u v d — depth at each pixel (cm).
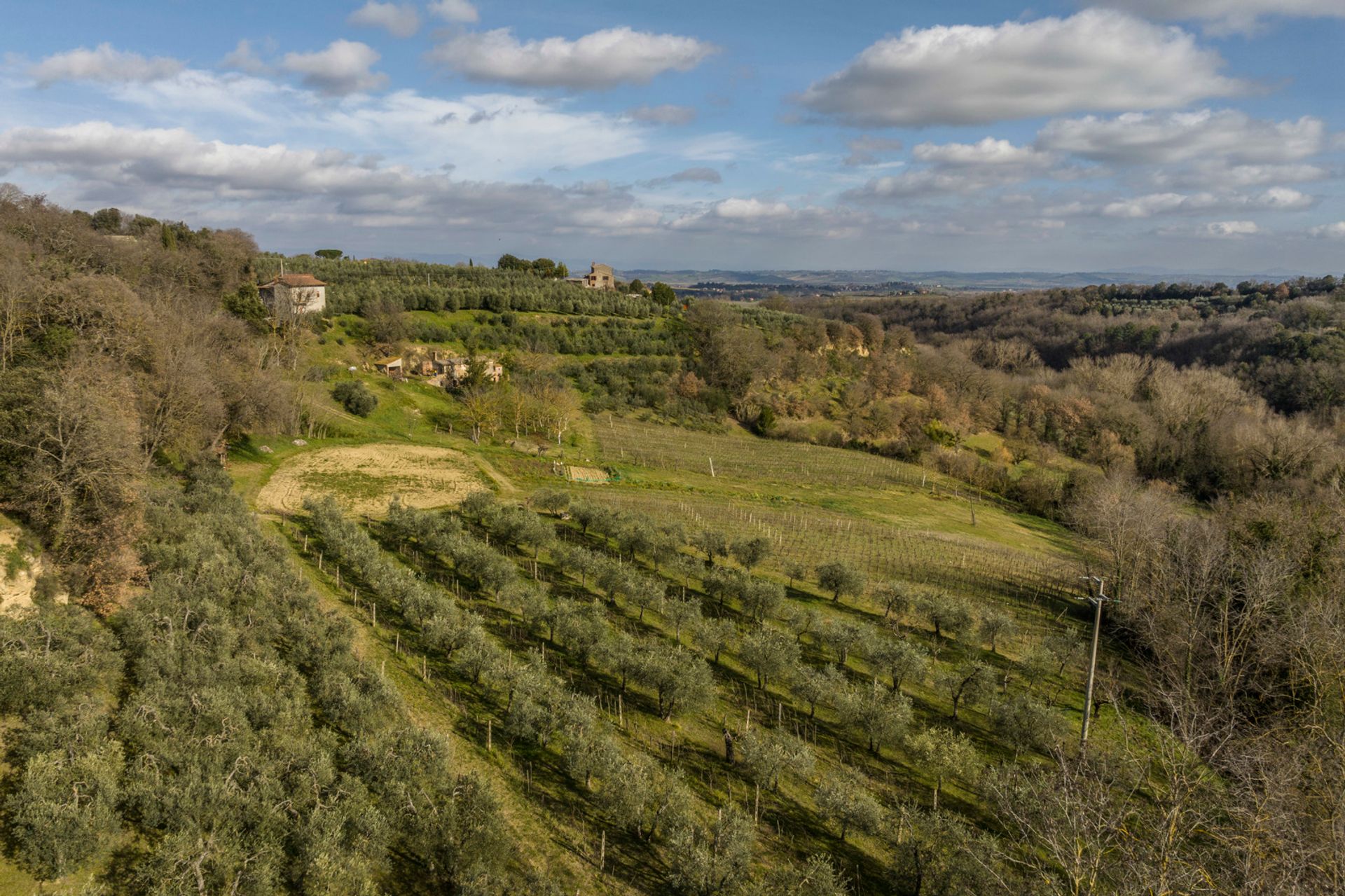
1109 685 3750
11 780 1977
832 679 3609
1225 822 2048
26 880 1722
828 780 2720
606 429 10069
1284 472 9075
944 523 7950
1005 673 4144
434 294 12194
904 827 2567
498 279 15500
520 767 2734
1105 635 5162
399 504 5397
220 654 2705
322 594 3859
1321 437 8962
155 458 5150
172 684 2458
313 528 5019
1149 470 10775
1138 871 1599
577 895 2144
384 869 2042
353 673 2898
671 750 3031
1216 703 3628
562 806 2567
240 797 1991
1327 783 2002
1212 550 4394
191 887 1697
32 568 2800
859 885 2420
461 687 3225
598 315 14425
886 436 11525
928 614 4609
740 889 2092
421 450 7538
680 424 11044
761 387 12681
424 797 2228
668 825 2406
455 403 9475
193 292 9062
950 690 3566
